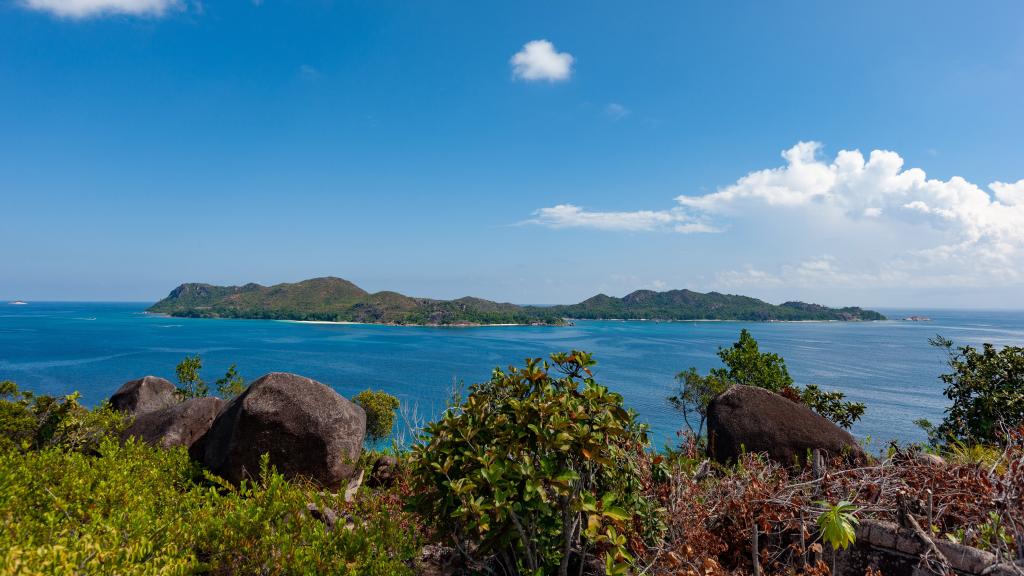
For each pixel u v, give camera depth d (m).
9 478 4.02
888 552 3.44
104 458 5.12
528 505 3.46
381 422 24.45
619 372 100.56
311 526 3.87
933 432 15.21
